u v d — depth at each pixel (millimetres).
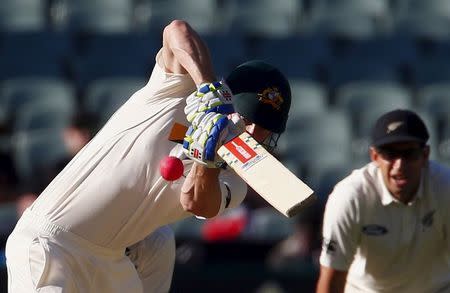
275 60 46031
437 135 43812
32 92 41125
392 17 50844
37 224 12734
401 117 17000
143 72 44344
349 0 50719
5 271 26750
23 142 36562
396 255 17609
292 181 10234
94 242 12742
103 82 43000
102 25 47750
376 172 17328
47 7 48219
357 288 18266
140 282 13758
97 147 12695
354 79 46062
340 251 17391
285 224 30828
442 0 51469
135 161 12430
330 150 39969
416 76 47656
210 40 46156
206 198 11305
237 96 12328
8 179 33062
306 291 27781
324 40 47219
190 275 27531
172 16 48688
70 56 44781
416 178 16922
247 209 30891
